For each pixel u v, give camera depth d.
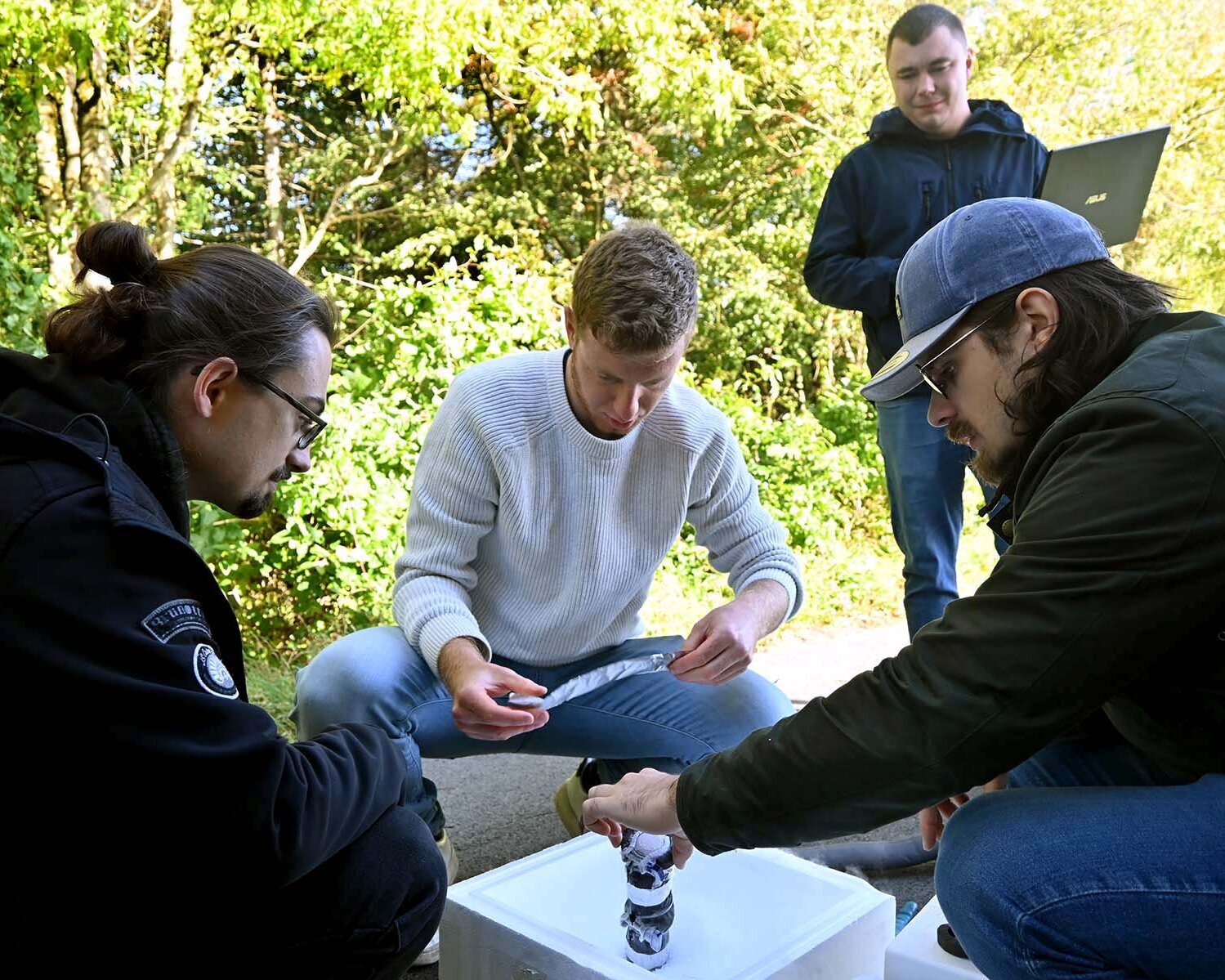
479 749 2.41
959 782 1.34
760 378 9.15
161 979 1.38
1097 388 1.37
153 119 7.62
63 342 1.39
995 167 3.46
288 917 1.49
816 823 1.43
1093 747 1.77
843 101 9.11
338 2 6.84
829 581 6.06
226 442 1.45
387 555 4.81
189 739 1.25
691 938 1.85
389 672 2.24
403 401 5.73
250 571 4.88
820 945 1.70
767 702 2.41
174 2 7.23
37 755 1.21
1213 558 1.24
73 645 1.21
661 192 9.66
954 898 1.41
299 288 1.50
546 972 1.68
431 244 9.30
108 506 1.26
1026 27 9.61
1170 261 9.64
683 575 5.88
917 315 1.56
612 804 1.71
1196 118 9.91
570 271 8.89
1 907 1.25
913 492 3.29
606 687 2.43
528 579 2.35
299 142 9.85
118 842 1.27
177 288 1.41
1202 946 1.30
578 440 2.24
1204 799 1.35
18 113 6.35
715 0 9.54
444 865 1.64
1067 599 1.27
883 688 1.38
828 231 3.58
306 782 1.38
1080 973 1.33
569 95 8.21
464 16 7.10
